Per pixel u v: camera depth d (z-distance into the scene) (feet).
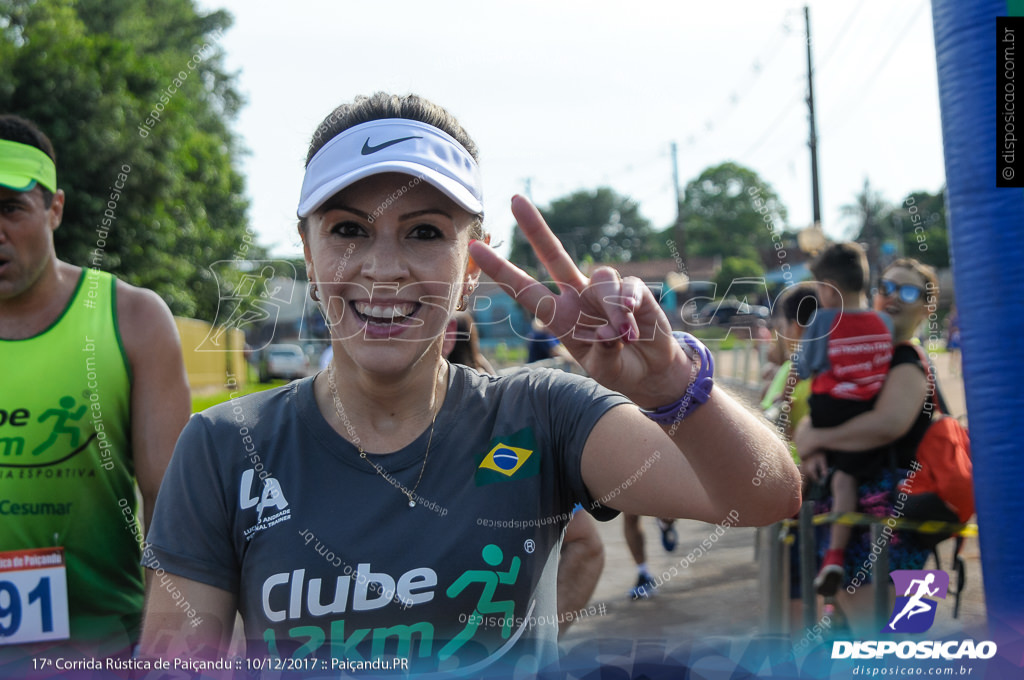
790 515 3.95
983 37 4.87
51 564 5.44
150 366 5.65
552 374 4.12
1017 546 4.89
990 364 4.93
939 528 7.75
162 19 47.88
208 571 3.72
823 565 8.12
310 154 3.97
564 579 6.16
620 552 10.11
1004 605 4.96
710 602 7.82
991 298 4.90
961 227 5.04
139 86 29.73
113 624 5.57
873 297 8.45
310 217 3.66
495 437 3.85
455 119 3.95
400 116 3.67
